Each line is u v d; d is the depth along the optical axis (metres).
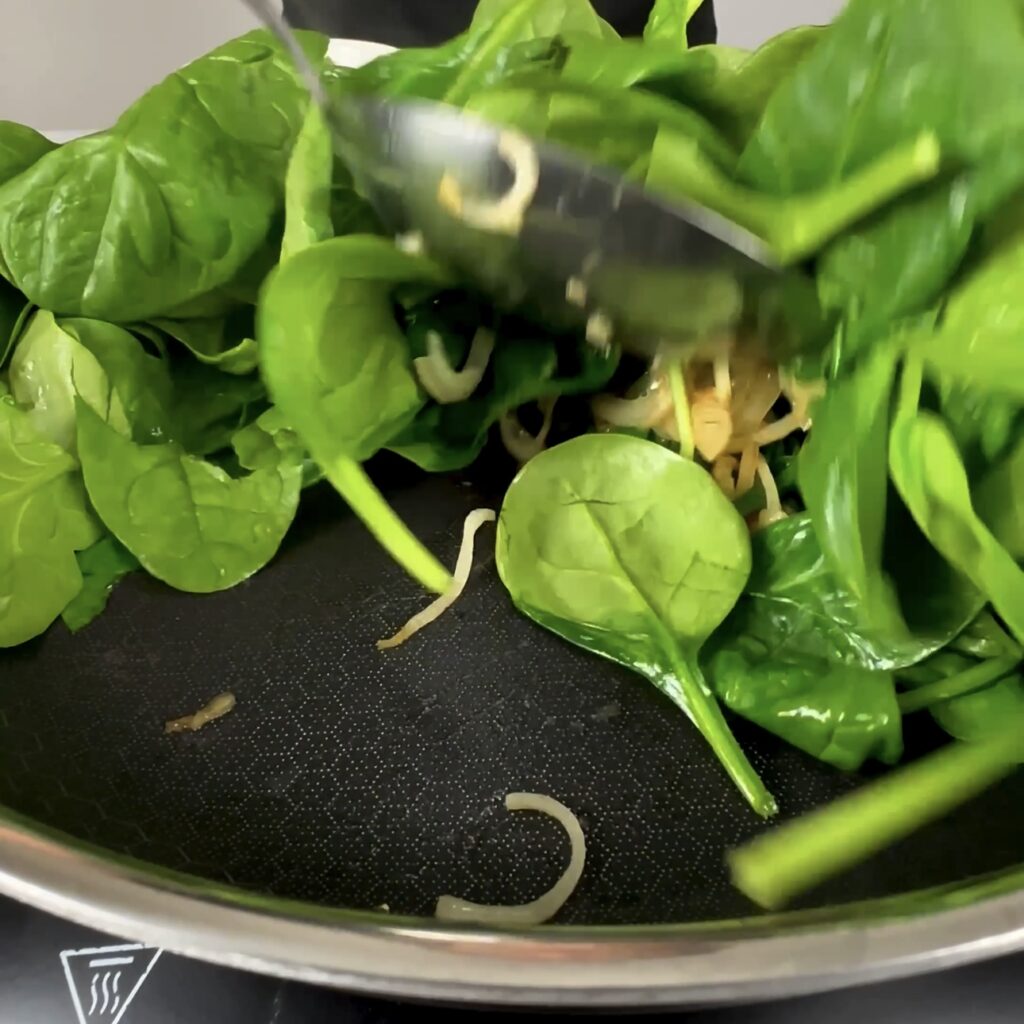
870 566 0.18
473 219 0.18
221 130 0.21
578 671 0.20
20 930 0.18
